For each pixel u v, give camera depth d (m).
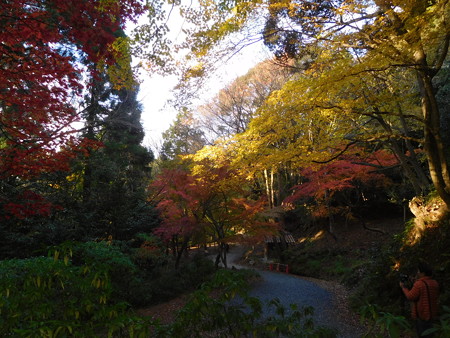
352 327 6.36
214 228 15.02
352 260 15.23
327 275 14.82
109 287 2.03
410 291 3.56
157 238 14.37
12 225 10.76
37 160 7.34
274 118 6.68
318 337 2.04
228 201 13.61
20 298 1.86
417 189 8.41
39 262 2.09
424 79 5.84
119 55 5.65
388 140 8.88
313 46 7.41
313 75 7.87
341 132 8.52
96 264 1.99
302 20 6.63
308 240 21.09
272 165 7.94
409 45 5.12
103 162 15.33
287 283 12.36
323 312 7.72
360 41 6.61
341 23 6.16
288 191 20.95
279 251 19.45
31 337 1.44
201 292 1.92
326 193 16.89
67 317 1.79
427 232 6.66
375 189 17.88
